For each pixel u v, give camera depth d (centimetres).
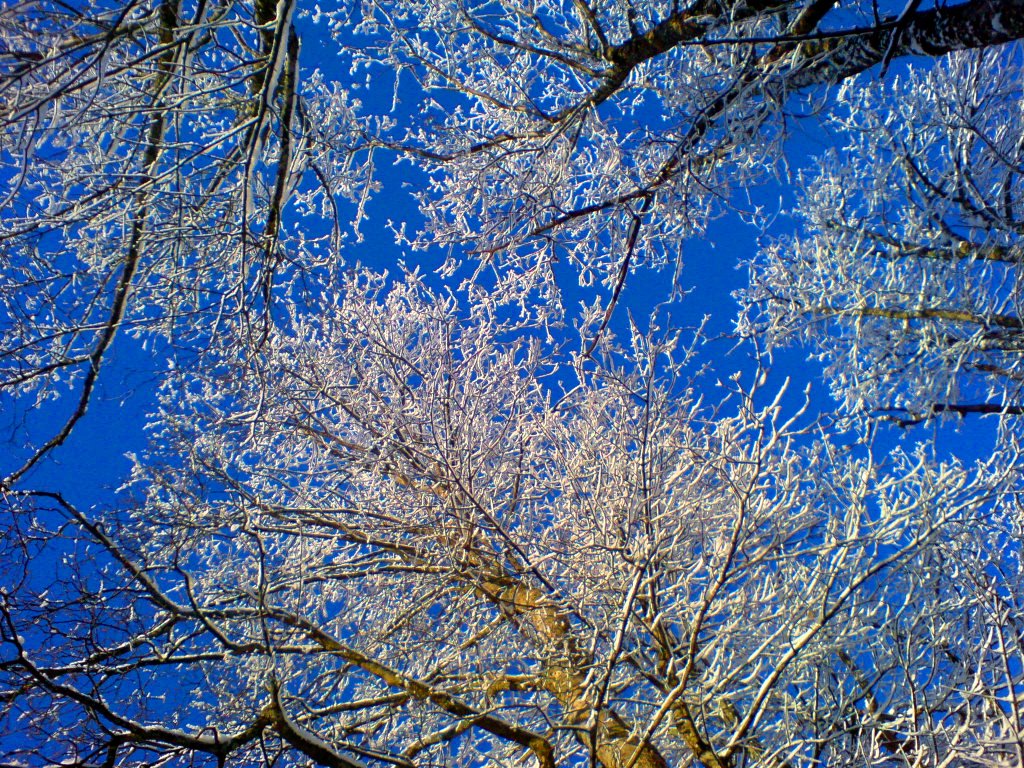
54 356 457
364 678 666
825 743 547
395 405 659
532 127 582
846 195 797
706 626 538
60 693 371
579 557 548
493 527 570
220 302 401
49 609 439
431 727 606
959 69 720
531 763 581
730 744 490
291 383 655
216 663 565
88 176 402
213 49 416
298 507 653
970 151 726
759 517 537
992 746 475
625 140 539
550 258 595
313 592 673
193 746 385
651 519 531
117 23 337
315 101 504
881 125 763
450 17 558
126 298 430
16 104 330
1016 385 686
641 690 583
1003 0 346
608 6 559
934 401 730
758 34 508
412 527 624
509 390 676
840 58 442
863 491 570
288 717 402
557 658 519
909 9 376
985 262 702
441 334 660
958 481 571
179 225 407
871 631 580
